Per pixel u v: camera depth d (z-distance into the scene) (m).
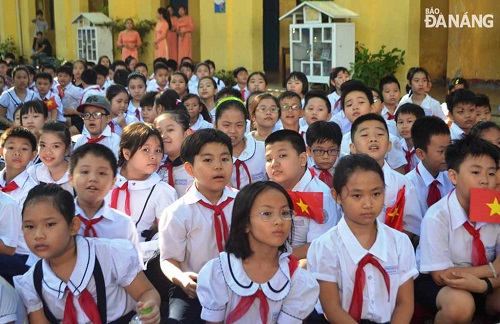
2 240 4.12
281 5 16.34
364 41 10.66
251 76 9.55
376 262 3.50
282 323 3.24
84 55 17.78
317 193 4.20
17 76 9.54
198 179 3.83
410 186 4.53
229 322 3.23
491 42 12.12
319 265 3.57
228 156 3.85
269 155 4.29
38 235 3.15
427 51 12.95
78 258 3.31
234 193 3.98
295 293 3.24
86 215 3.84
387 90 7.86
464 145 3.90
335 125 4.86
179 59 15.80
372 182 3.42
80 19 17.61
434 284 4.02
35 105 6.57
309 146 4.87
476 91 11.88
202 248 3.89
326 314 3.55
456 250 3.94
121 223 3.87
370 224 3.54
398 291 3.56
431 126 4.77
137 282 3.47
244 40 13.45
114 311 3.44
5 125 9.13
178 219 3.85
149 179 4.62
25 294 3.33
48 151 4.99
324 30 10.76
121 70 10.69
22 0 21.70
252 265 3.23
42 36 20.02
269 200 3.12
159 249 4.03
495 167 3.84
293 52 11.61
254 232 3.14
